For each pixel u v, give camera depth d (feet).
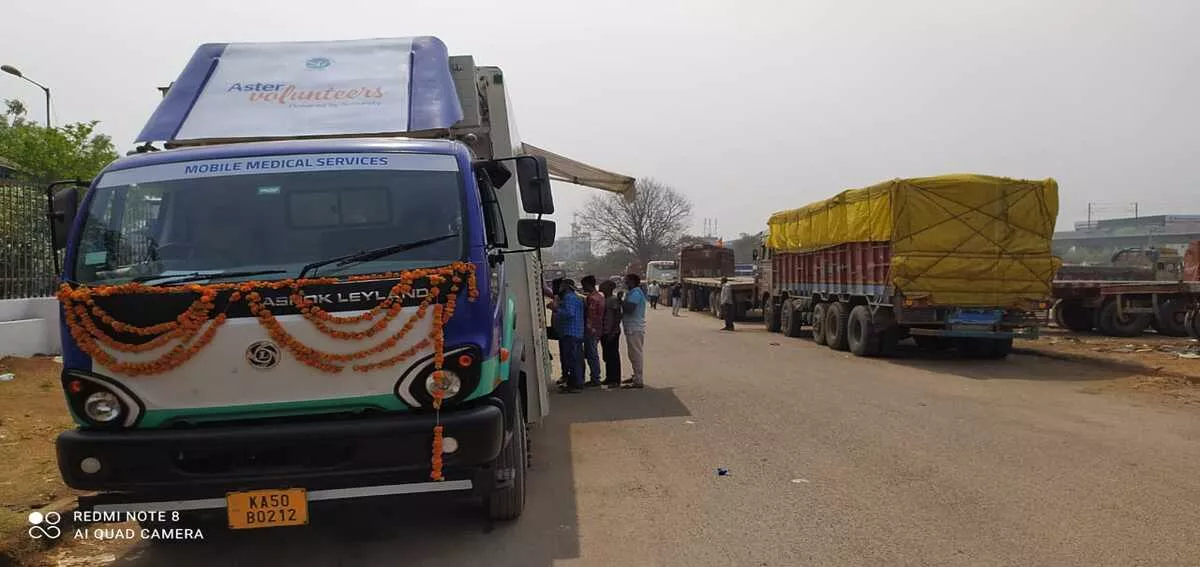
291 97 18.69
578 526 18.02
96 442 13.79
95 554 16.85
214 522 18.74
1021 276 45.68
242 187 15.53
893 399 34.06
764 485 20.97
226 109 18.26
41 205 41.55
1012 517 17.95
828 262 58.90
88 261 14.84
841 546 16.30
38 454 23.52
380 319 14.21
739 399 34.78
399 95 18.89
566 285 38.58
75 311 14.12
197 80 19.20
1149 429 27.43
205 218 15.29
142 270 14.80
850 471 22.13
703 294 120.26
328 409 14.42
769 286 77.61
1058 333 66.13
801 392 36.37
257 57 20.21
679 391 37.55
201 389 14.06
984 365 46.34
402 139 16.71
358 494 14.24
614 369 40.14
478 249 15.26
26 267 40.86
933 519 17.90
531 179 17.38
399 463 14.16
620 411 32.53
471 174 16.06
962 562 15.31
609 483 21.63
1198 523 17.42
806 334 71.41
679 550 16.31
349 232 15.31
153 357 14.01
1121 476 21.27
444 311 14.47
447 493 14.74
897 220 45.80
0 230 39.47
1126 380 38.99
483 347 14.78
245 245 15.12
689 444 26.11
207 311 14.02
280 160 15.83
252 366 14.07
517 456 18.07
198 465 14.10
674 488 20.95
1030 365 46.19
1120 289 60.95
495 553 16.40
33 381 34.40
